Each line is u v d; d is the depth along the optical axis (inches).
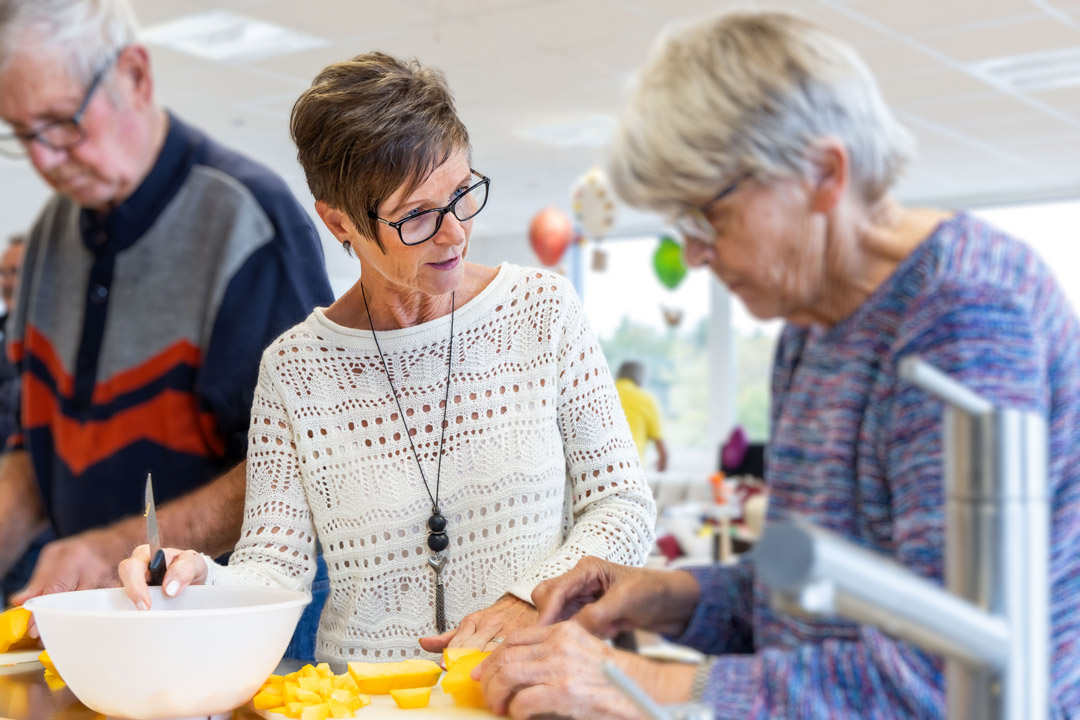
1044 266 31.0
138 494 59.0
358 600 48.2
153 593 41.7
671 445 405.1
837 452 31.4
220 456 57.9
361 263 48.7
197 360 57.7
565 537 50.1
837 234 30.2
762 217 29.5
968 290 28.6
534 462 47.4
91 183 57.1
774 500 34.1
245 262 56.3
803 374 33.9
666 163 29.5
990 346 27.8
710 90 29.0
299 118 44.1
